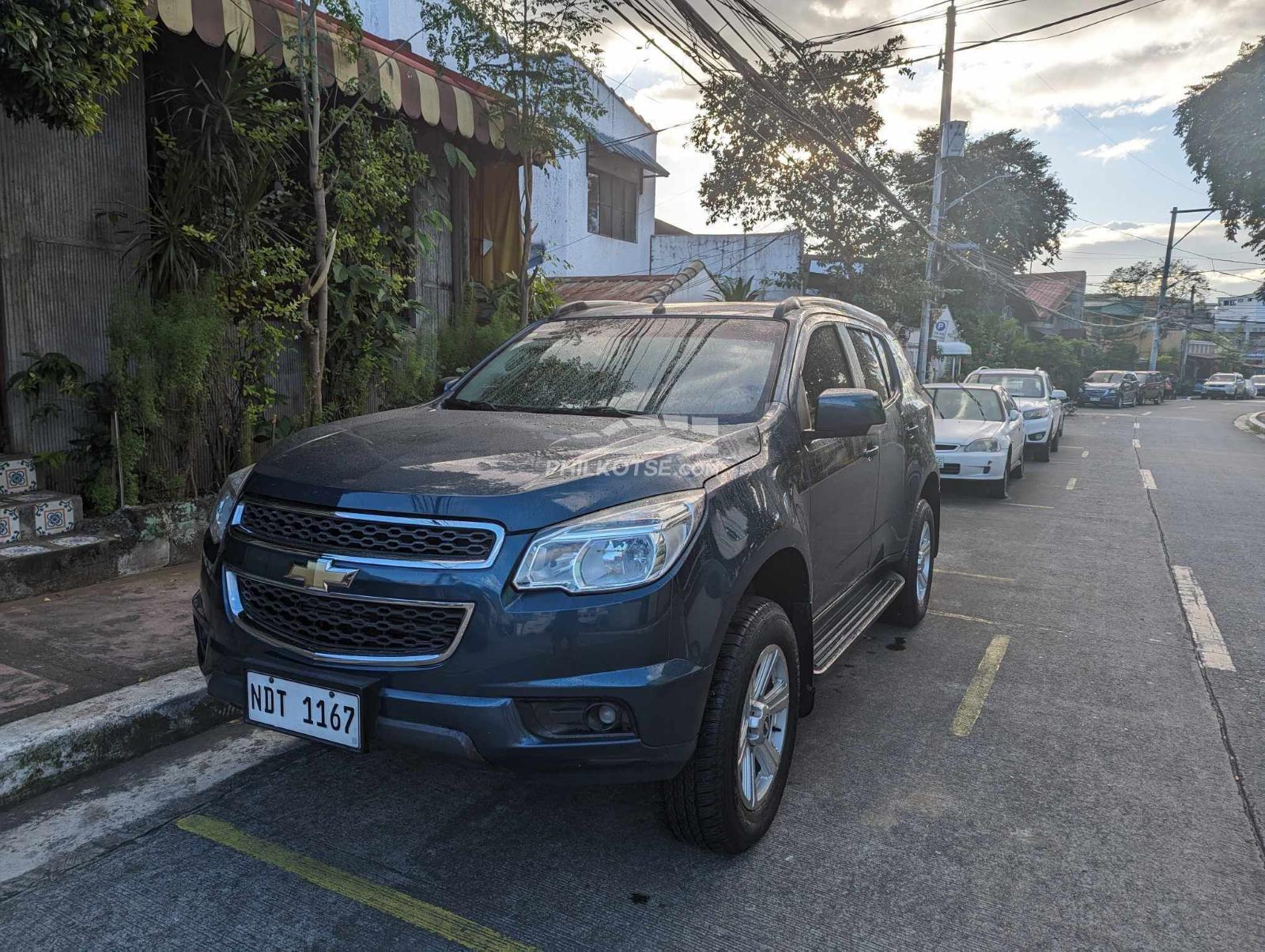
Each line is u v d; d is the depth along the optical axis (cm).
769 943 245
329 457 276
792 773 350
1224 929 257
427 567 238
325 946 238
